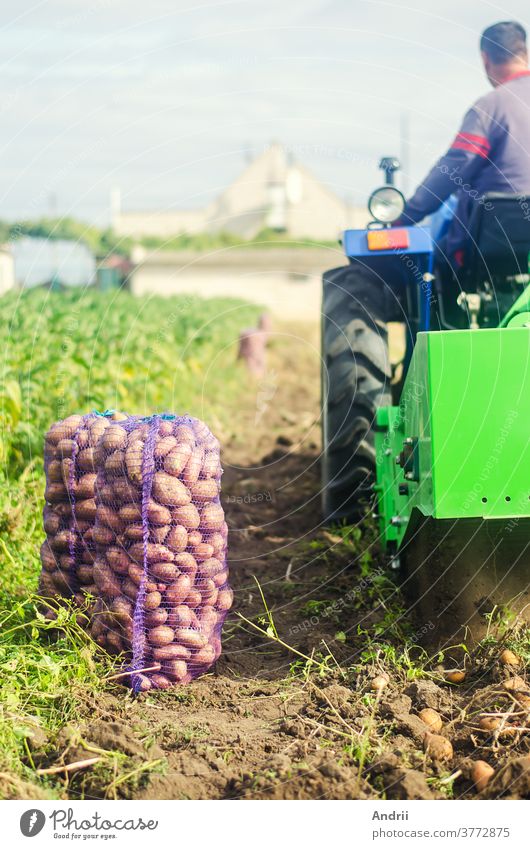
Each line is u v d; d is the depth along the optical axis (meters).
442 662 3.36
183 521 3.29
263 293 35.28
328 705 3.12
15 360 6.39
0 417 5.25
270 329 19.83
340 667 3.47
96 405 6.59
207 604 3.40
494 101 4.45
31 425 5.33
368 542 4.61
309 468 6.88
